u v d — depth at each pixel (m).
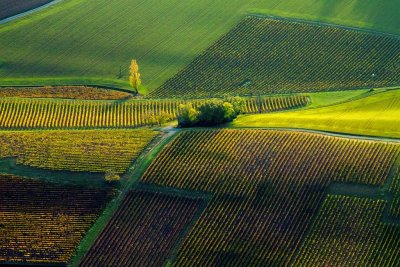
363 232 161.38
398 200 166.88
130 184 177.12
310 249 159.38
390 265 154.88
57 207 172.88
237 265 158.12
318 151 180.25
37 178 180.12
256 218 166.50
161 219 168.62
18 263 162.00
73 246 164.62
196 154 182.38
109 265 160.12
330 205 167.38
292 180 173.38
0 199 174.88
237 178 175.00
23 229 168.25
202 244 162.38
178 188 174.62
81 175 180.25
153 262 160.12
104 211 171.75
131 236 165.75
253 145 183.62
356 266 155.38
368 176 172.62
